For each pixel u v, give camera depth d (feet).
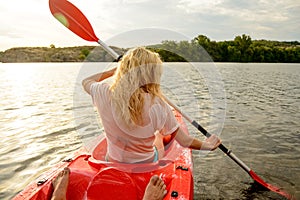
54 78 57.16
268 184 9.71
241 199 8.88
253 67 103.40
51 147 13.12
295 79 53.98
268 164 11.32
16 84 44.19
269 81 49.49
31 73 75.72
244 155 12.21
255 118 19.17
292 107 23.57
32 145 13.39
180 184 6.34
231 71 77.97
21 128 16.33
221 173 10.48
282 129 16.37
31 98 28.27
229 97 29.32
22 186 9.50
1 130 15.90
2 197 8.79
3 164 11.19
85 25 8.42
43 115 19.89
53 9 8.87
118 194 5.85
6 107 23.16
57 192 5.78
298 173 10.59
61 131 15.66
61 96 29.73
